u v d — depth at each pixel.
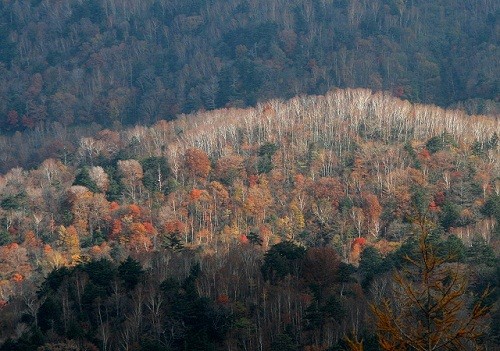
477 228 127.50
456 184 151.25
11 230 147.62
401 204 145.38
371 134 181.12
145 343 83.25
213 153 178.12
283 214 150.88
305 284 100.88
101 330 87.50
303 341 86.44
